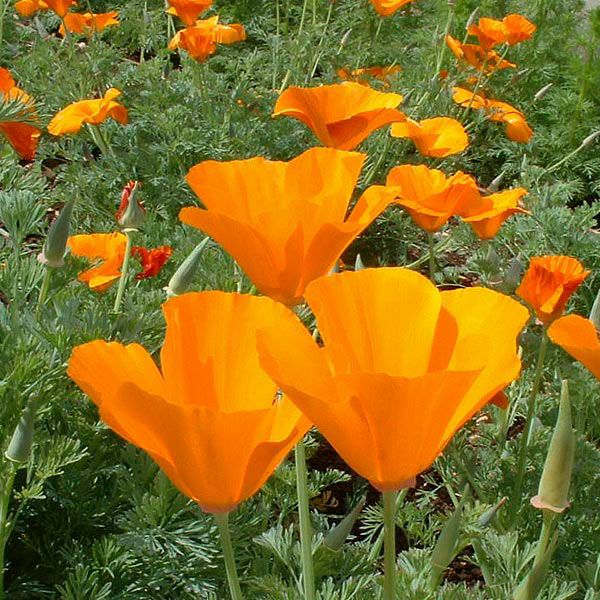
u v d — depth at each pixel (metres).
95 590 0.49
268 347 0.27
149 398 0.27
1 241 0.63
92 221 0.90
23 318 0.56
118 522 0.53
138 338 0.57
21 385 0.51
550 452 0.37
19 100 0.65
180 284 0.56
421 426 0.27
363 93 0.56
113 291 0.68
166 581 0.51
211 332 0.31
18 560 0.54
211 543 0.51
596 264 0.86
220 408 0.31
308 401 0.26
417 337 0.29
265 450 0.28
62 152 0.97
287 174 0.37
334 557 0.49
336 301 0.29
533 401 0.57
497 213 0.59
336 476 0.59
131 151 0.93
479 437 0.66
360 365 0.29
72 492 0.54
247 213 0.37
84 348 0.29
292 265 0.36
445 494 0.70
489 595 0.53
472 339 0.27
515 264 0.65
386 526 0.29
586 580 0.52
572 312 0.86
